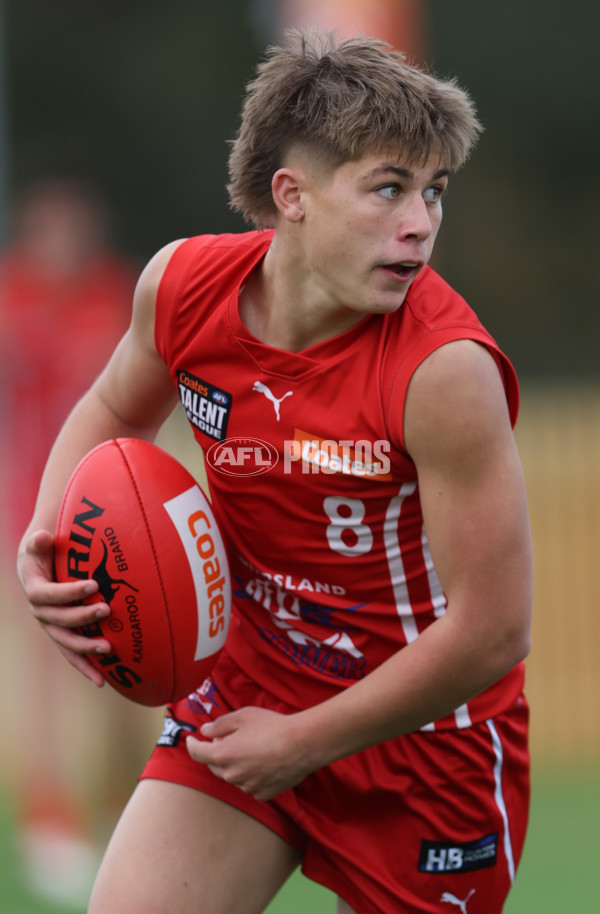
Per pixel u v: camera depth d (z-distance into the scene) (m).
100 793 17.80
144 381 9.05
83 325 16.62
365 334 7.68
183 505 8.31
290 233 7.71
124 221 58.81
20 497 16.83
